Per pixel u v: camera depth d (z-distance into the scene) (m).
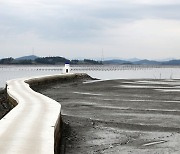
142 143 14.27
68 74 54.44
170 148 13.45
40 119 14.14
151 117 20.53
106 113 22.05
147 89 40.22
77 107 24.92
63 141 14.77
